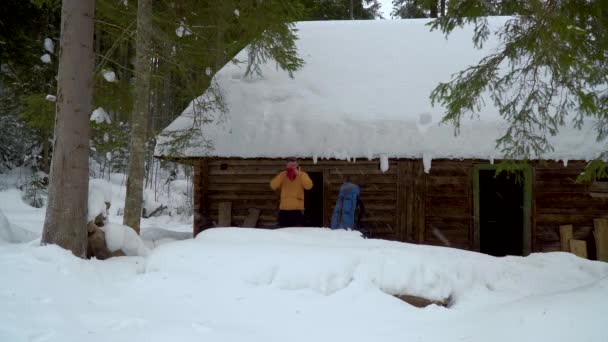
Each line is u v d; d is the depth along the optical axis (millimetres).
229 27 8852
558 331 3410
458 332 3736
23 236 7496
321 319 4109
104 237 5938
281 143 9852
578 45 5703
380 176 9930
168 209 19703
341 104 10492
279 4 8125
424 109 9977
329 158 9547
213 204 10625
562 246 9203
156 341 3385
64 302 4035
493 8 6340
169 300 4344
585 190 9258
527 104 6660
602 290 4043
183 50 8914
